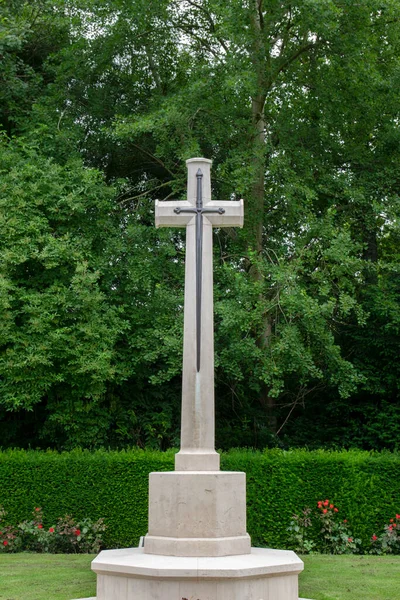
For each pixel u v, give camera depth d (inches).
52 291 581.3
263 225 710.5
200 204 341.7
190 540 298.0
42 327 558.6
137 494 523.2
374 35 694.5
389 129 673.0
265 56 648.4
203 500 302.2
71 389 606.5
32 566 419.8
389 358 690.2
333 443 700.7
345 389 606.9
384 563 444.8
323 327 601.3
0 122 736.3
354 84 660.1
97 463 529.0
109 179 780.6
